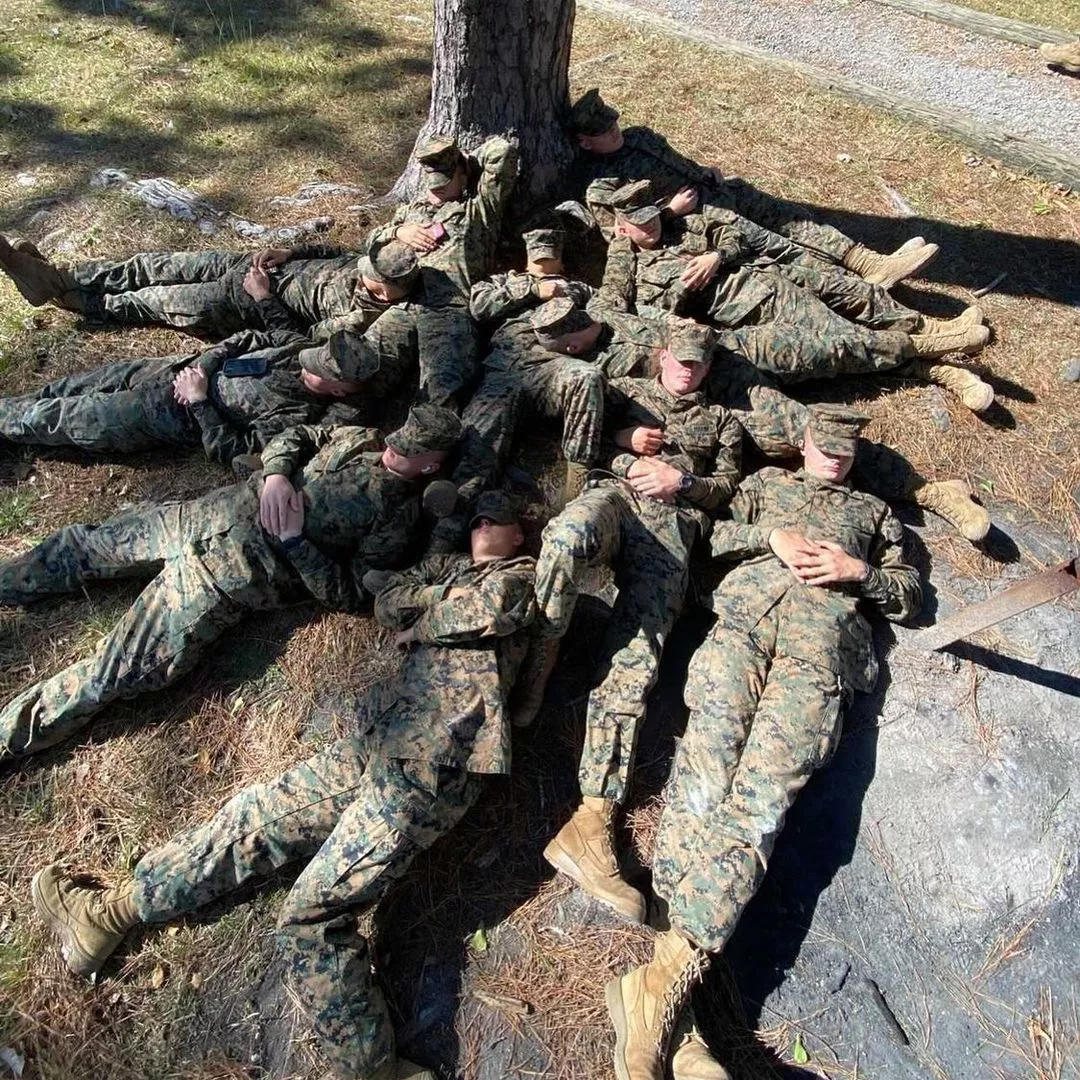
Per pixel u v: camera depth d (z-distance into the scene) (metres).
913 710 3.39
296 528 3.42
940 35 8.69
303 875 2.79
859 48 8.41
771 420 4.06
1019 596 2.91
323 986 2.66
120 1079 2.68
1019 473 4.18
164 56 7.22
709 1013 2.84
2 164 5.91
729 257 4.71
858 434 3.95
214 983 2.86
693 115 6.84
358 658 3.50
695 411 3.94
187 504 3.58
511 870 3.09
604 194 5.03
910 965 2.91
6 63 6.98
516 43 4.91
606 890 2.88
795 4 9.37
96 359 4.61
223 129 6.41
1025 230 5.70
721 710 3.12
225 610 3.40
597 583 3.76
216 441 3.95
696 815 2.98
